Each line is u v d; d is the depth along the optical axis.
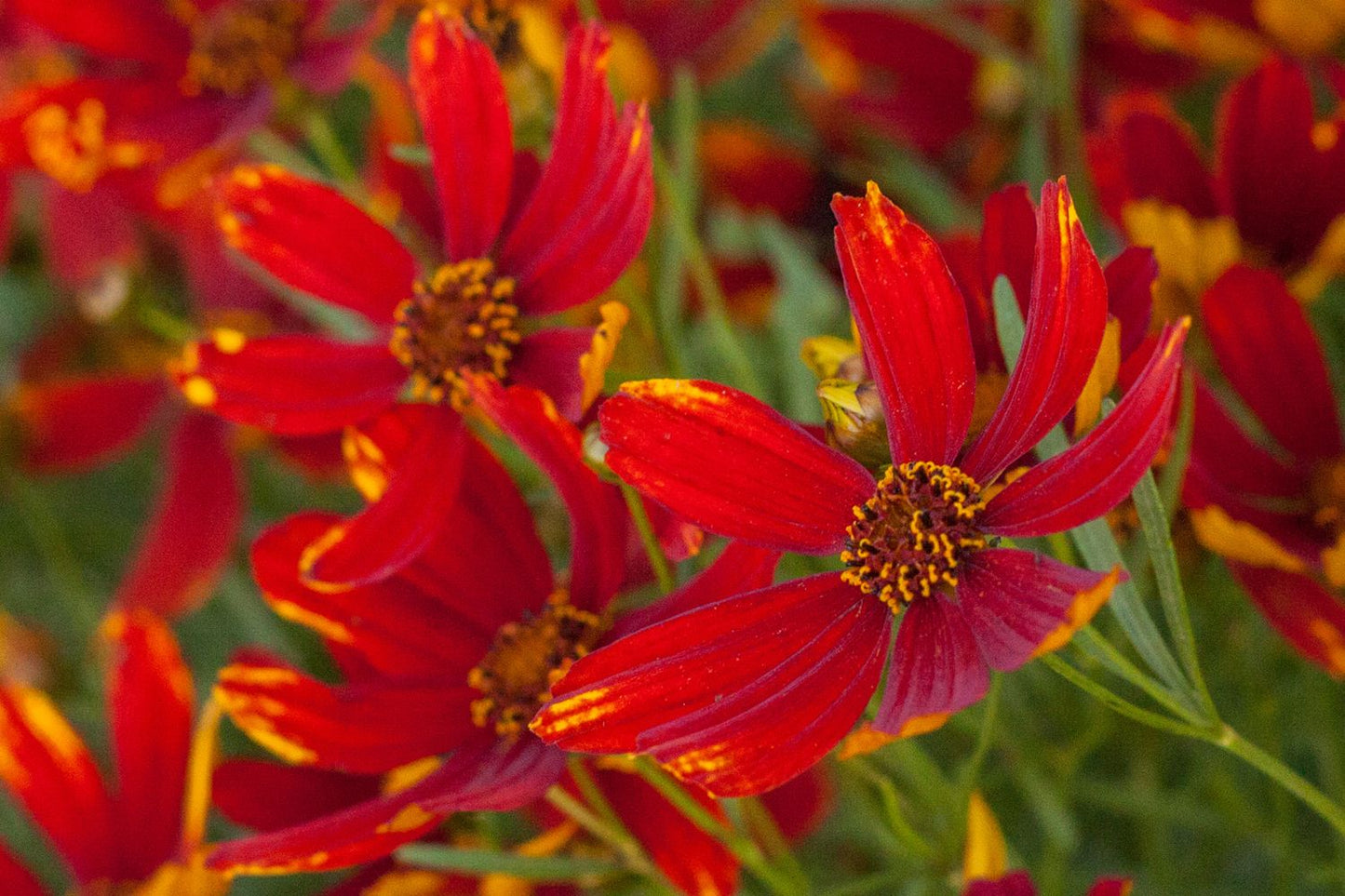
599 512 0.23
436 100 0.24
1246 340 0.24
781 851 0.24
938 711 0.19
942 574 0.21
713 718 0.20
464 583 0.23
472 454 0.23
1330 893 0.28
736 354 0.26
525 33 0.27
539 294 0.24
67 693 0.33
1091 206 0.28
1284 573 0.22
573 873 0.23
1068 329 0.20
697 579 0.22
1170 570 0.21
